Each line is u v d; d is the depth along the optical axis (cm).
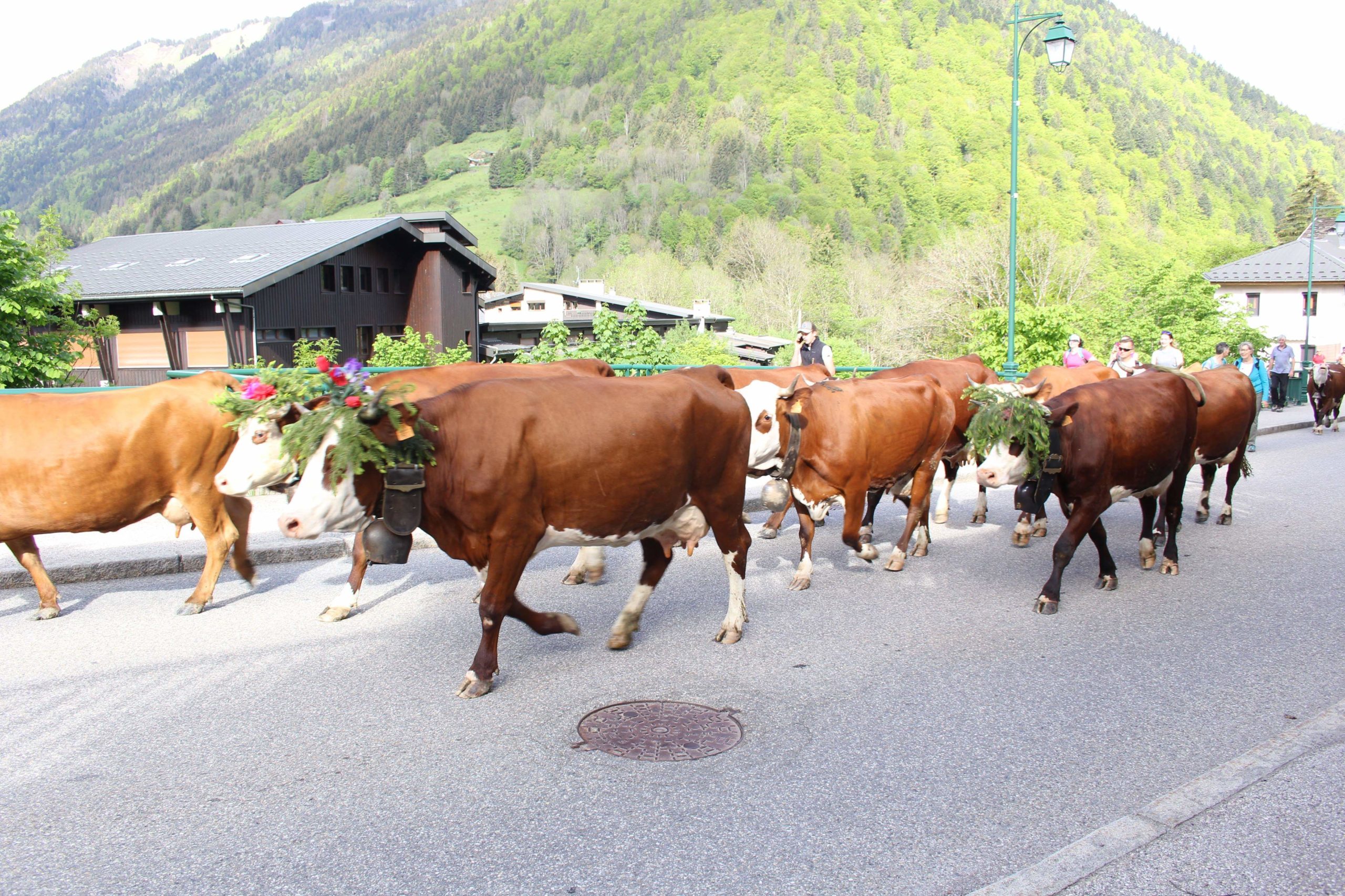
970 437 724
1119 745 467
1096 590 763
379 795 412
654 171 13625
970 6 17075
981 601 727
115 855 364
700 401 589
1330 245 5569
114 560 773
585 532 554
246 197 17838
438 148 18488
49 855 364
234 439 673
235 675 553
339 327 2991
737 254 9331
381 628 643
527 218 12862
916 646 616
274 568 807
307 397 576
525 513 525
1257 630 655
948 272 5544
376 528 509
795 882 348
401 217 3164
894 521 1050
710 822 391
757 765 442
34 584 742
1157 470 759
